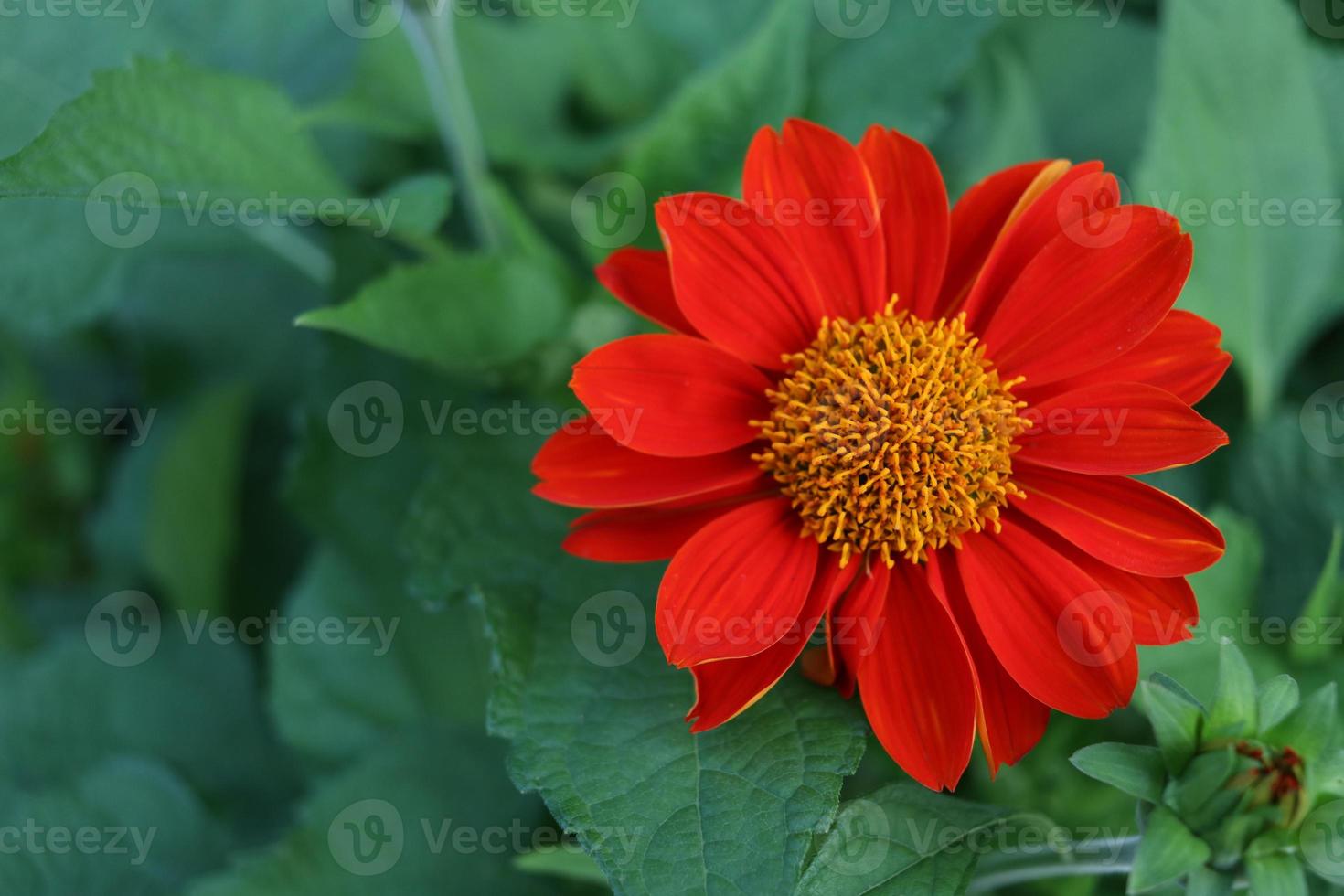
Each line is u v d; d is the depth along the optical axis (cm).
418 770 41
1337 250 43
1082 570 35
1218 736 34
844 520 35
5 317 43
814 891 34
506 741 42
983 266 36
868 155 36
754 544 35
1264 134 42
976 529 36
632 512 36
